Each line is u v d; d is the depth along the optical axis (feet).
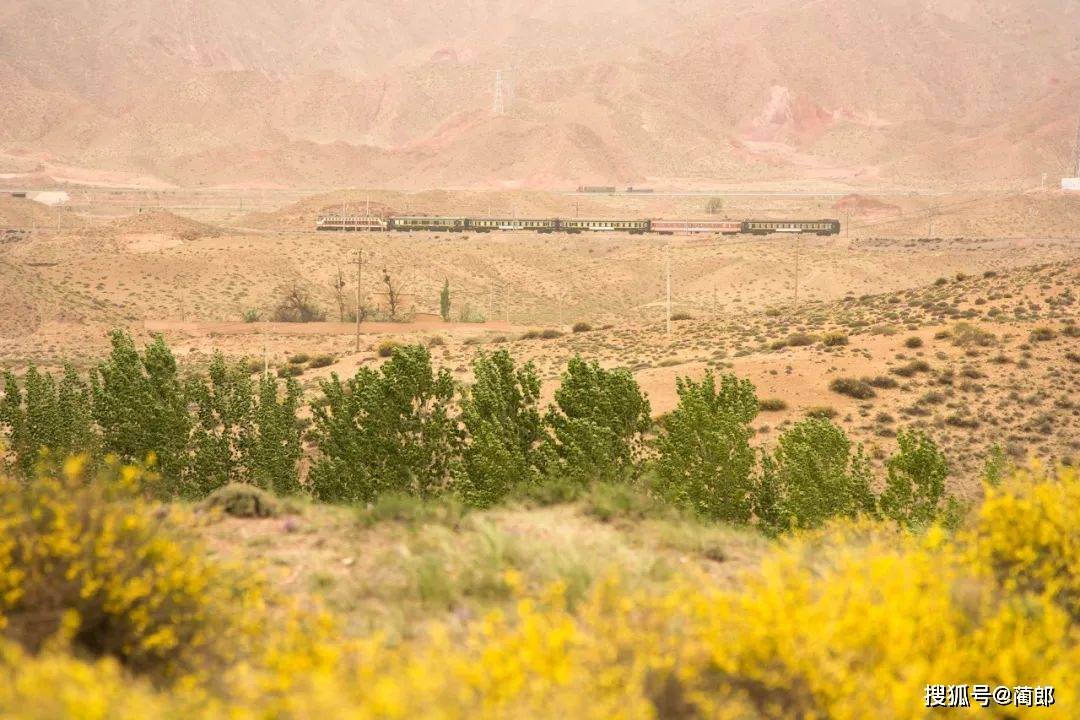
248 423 107.45
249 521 33.17
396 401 84.48
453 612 23.48
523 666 15.61
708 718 16.20
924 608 18.26
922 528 56.75
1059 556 25.17
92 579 18.86
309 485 103.35
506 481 65.46
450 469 79.46
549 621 18.94
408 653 18.03
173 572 19.72
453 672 15.34
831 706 16.38
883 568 19.77
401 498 35.68
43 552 18.62
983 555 25.48
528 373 77.56
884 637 17.33
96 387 94.48
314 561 27.96
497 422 72.02
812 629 17.06
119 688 14.83
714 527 35.83
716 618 17.95
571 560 25.96
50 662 13.93
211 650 19.47
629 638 17.37
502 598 24.25
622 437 77.41
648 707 15.35
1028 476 28.71
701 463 79.51
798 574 21.44
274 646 18.06
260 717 14.51
